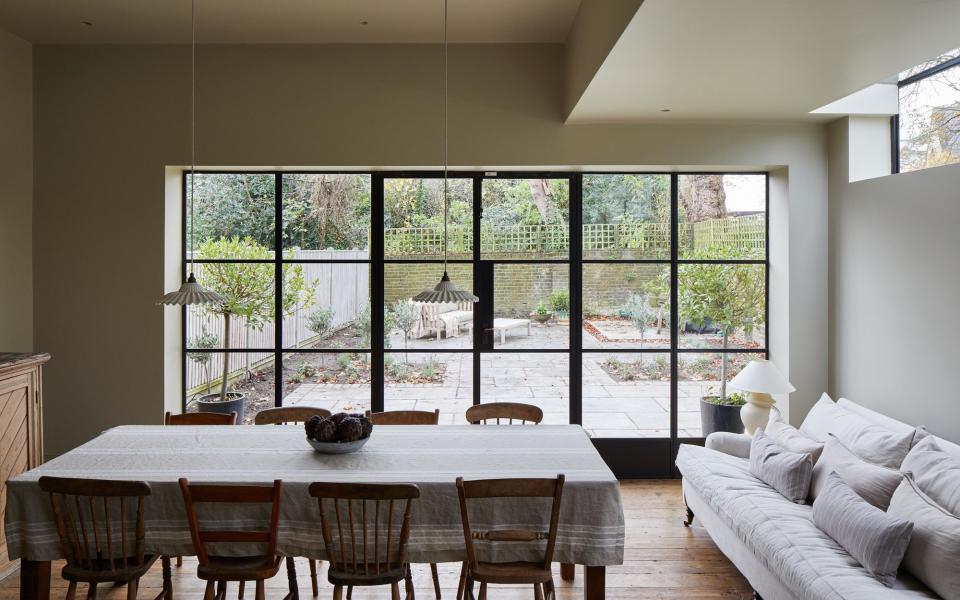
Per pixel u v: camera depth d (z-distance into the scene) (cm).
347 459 290
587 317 493
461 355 492
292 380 490
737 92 377
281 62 461
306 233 486
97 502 254
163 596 289
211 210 484
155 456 294
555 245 490
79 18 418
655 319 492
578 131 460
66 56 460
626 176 489
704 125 460
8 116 441
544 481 237
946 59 377
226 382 489
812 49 298
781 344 470
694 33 280
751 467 360
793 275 460
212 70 460
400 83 462
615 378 493
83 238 460
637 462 491
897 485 276
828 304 460
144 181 460
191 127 460
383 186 485
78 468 275
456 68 462
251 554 251
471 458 292
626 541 372
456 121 462
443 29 436
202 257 485
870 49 300
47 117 460
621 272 491
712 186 488
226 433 336
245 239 486
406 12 408
